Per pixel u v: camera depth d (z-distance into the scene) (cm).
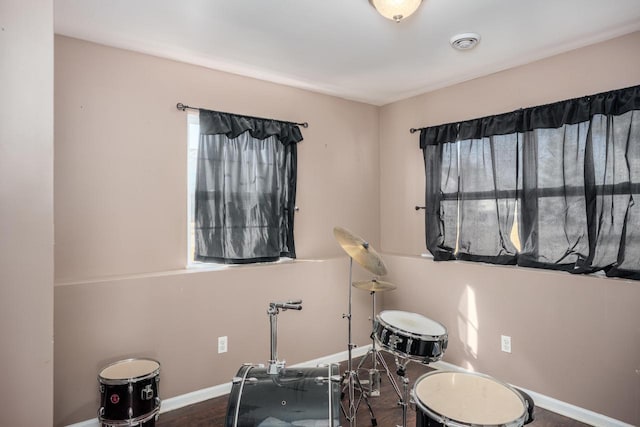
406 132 393
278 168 338
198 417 264
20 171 159
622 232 245
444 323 343
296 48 274
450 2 213
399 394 280
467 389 175
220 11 223
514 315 296
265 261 325
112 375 230
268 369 206
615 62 255
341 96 386
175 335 276
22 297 159
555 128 277
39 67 163
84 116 257
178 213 294
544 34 252
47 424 163
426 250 376
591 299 256
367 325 385
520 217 297
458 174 338
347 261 370
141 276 266
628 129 244
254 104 332
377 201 418
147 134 281
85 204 257
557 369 272
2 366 156
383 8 200
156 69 286
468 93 339
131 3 214
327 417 178
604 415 250
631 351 240
